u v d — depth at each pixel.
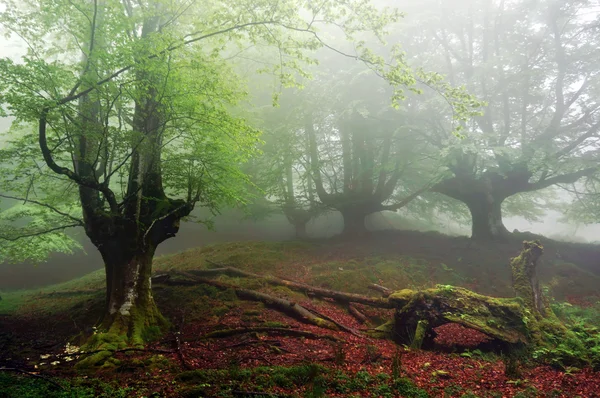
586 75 17.61
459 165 17.98
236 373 6.29
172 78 8.02
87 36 8.59
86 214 9.61
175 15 9.77
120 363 7.10
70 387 5.75
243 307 10.90
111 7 8.12
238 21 8.92
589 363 7.31
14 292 18.88
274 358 7.41
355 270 15.12
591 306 13.05
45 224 11.78
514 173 18.20
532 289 9.69
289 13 8.79
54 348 8.42
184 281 13.00
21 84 7.15
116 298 8.95
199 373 6.31
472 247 17.77
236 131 8.89
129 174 9.59
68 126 8.00
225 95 8.66
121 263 9.20
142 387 5.93
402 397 5.79
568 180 18.25
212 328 9.30
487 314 8.79
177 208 9.40
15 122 8.03
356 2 8.66
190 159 9.34
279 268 15.54
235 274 14.23
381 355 7.91
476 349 8.49
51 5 8.01
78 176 8.14
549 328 8.75
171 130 9.76
